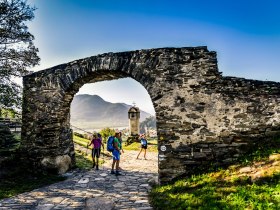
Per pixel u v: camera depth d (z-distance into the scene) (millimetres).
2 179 9828
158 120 9555
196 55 9703
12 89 11656
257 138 9062
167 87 9680
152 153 18406
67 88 11320
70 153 12500
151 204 6934
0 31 11930
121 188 8898
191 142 9297
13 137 15695
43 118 11531
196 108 9430
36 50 13047
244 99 9250
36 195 8172
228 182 7090
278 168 6770
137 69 10086
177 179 9062
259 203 5379
